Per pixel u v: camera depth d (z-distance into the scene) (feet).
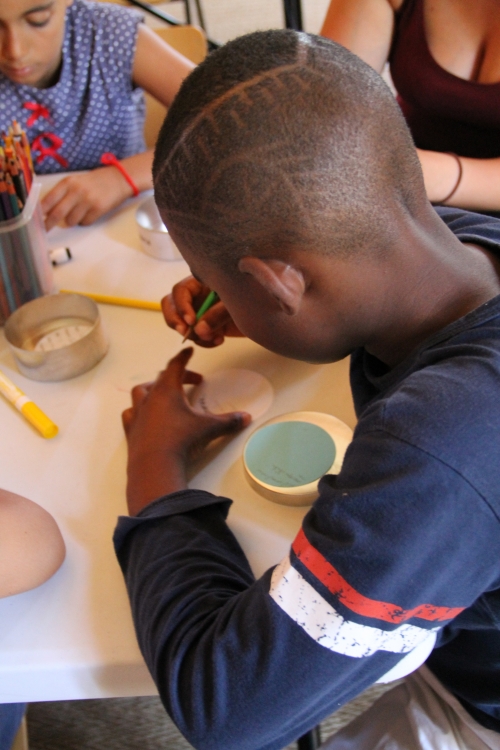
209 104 1.32
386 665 1.44
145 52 4.24
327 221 1.33
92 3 4.35
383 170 1.35
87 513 1.91
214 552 1.69
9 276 2.62
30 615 1.68
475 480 1.24
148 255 3.03
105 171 3.48
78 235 3.23
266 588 1.44
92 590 1.72
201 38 4.66
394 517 1.24
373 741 2.22
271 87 1.30
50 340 2.56
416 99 3.72
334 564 1.30
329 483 1.40
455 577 1.32
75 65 4.17
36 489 2.00
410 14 3.70
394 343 1.61
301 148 1.29
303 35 1.41
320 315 1.53
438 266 1.50
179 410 2.07
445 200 3.28
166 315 2.51
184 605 1.56
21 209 2.58
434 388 1.32
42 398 2.33
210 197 1.35
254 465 1.95
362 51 3.82
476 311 1.45
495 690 2.10
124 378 2.39
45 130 4.27
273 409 2.21
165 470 1.93
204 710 1.44
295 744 3.51
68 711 3.83
